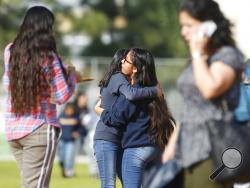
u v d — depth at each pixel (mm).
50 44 17344
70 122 44000
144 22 109750
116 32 111250
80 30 106938
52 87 17281
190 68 13227
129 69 19609
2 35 96062
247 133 13094
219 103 13086
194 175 13359
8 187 36188
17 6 98375
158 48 106812
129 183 19328
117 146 19688
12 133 17328
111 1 112375
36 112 17219
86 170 49406
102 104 19844
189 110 13281
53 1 105125
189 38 13320
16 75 17266
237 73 13094
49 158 17375
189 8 13266
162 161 13852
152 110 19062
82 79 17922
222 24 13211
